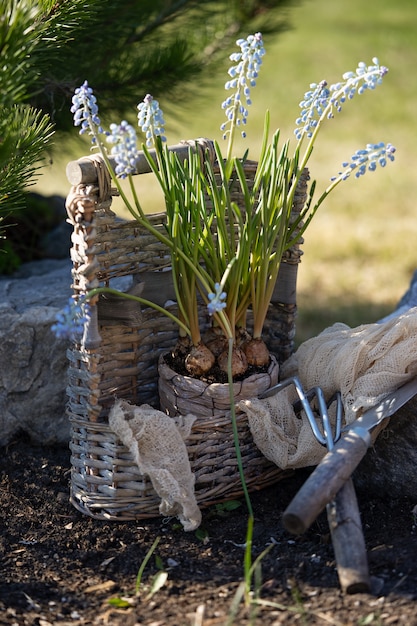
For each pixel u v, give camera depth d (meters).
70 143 1.67
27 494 1.30
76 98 1.16
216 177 1.32
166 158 1.22
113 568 1.18
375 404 1.23
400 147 3.37
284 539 1.21
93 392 1.22
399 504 1.26
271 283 1.27
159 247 1.28
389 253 2.30
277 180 1.24
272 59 5.04
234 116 1.23
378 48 5.20
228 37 1.69
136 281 1.28
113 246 1.24
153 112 1.19
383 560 1.15
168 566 1.18
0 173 1.24
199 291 1.29
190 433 1.23
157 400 1.33
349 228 2.52
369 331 1.28
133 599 1.14
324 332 1.36
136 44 1.61
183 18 1.65
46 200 1.85
